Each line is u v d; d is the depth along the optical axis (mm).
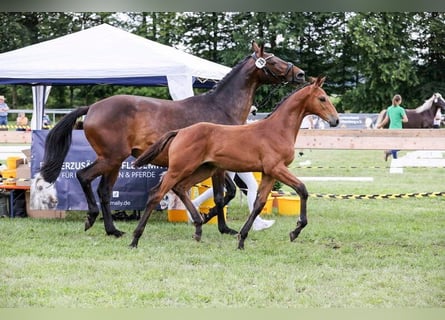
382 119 23109
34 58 11617
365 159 25422
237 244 9070
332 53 37656
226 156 8664
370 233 10023
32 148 11141
